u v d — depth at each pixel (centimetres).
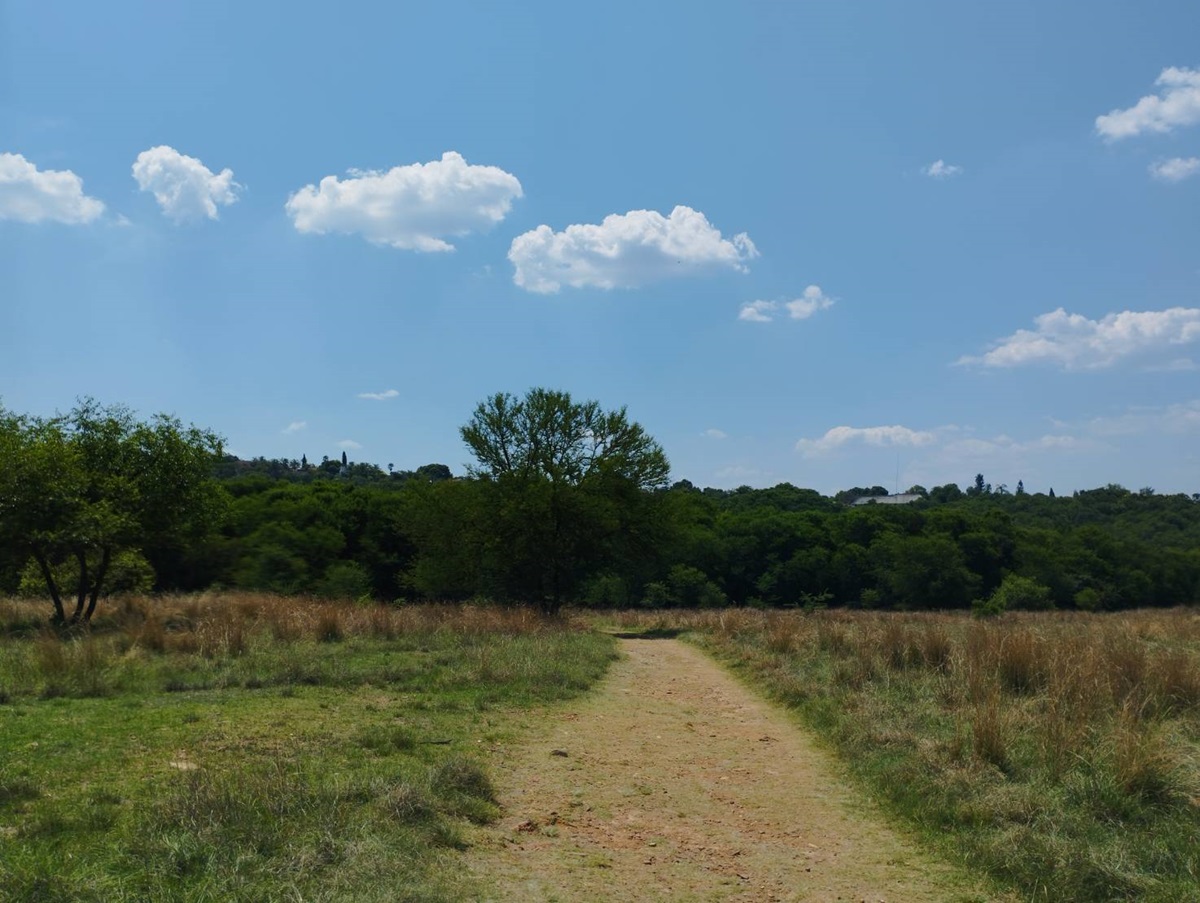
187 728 820
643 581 5281
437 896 477
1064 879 539
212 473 2322
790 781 815
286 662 1225
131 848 489
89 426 2177
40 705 920
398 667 1264
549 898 503
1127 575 6316
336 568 4069
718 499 9962
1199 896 507
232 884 455
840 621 2372
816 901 530
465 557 3344
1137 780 675
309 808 569
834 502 9788
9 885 423
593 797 720
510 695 1137
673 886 542
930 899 537
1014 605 5272
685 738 982
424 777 664
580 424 3266
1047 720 834
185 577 3662
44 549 1952
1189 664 1073
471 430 3269
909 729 920
